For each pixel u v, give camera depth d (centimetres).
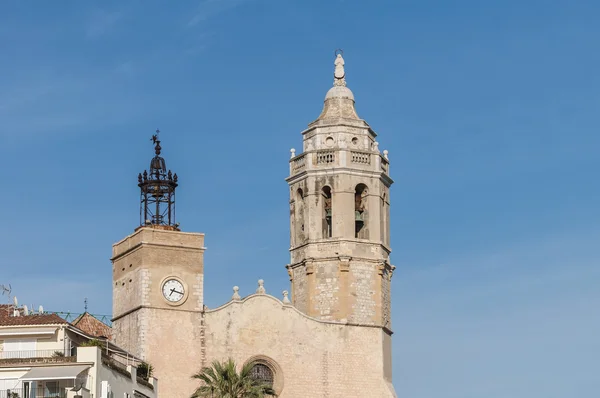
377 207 14875
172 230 14100
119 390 11288
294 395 14162
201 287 14050
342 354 14388
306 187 14888
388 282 14925
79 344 11962
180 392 13750
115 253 14400
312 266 14675
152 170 14375
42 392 10656
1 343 11556
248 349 14088
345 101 15225
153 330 13775
